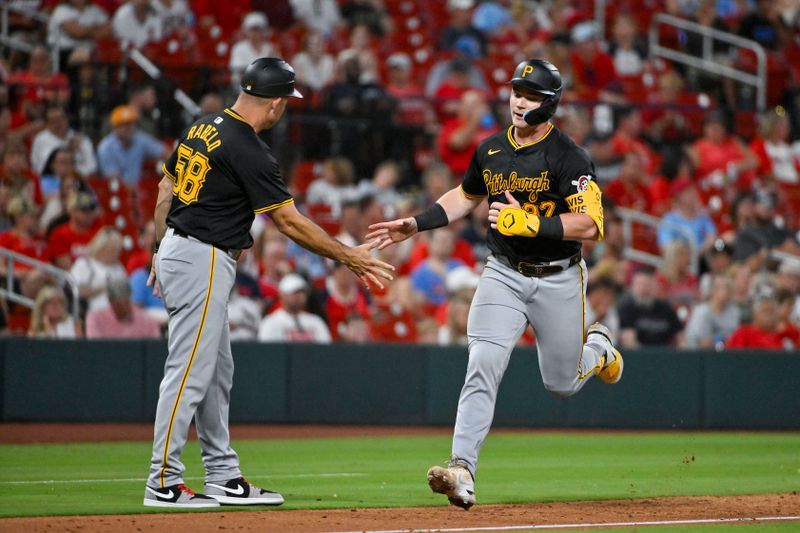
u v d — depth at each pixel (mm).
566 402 41406
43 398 38125
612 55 61500
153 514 18703
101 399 38469
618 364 22609
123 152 45156
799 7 68125
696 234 50844
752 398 41719
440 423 40875
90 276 39938
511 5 63906
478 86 56062
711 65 63406
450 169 49875
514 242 19859
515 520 18547
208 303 19359
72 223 41094
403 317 43594
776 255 49031
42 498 21000
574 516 19203
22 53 48531
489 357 19766
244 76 19641
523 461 30547
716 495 22844
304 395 40250
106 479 24672
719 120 55469
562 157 19547
